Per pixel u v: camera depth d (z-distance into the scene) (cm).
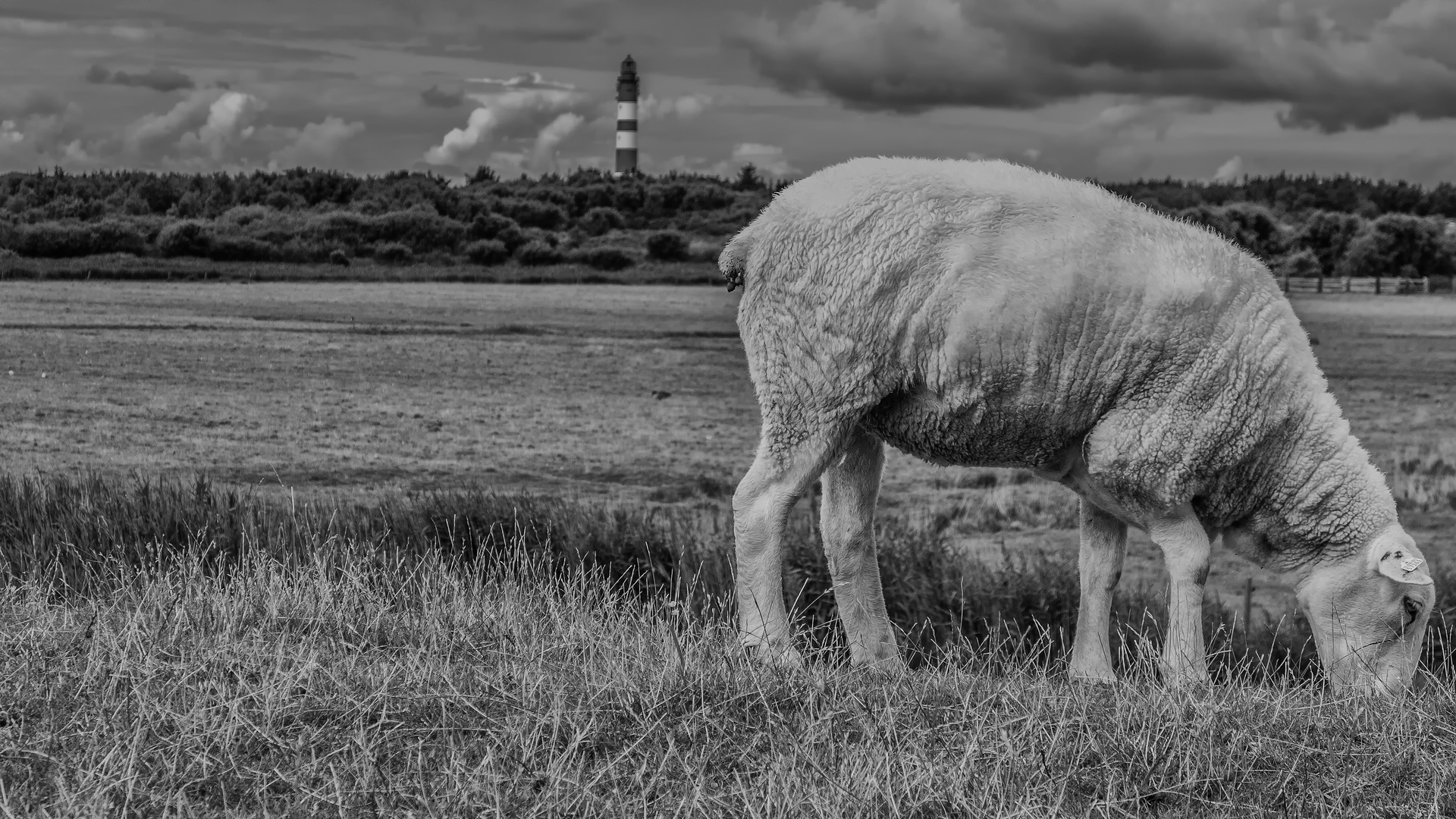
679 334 3697
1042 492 1519
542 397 2409
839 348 505
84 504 843
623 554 930
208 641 427
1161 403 512
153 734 342
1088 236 505
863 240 502
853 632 549
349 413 2061
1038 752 369
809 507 1085
